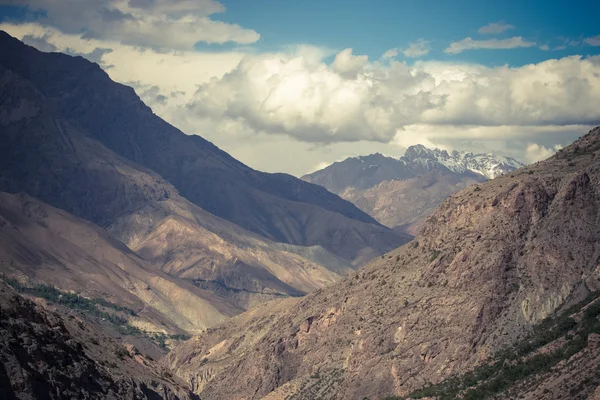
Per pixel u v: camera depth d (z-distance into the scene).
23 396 187.50
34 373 194.88
